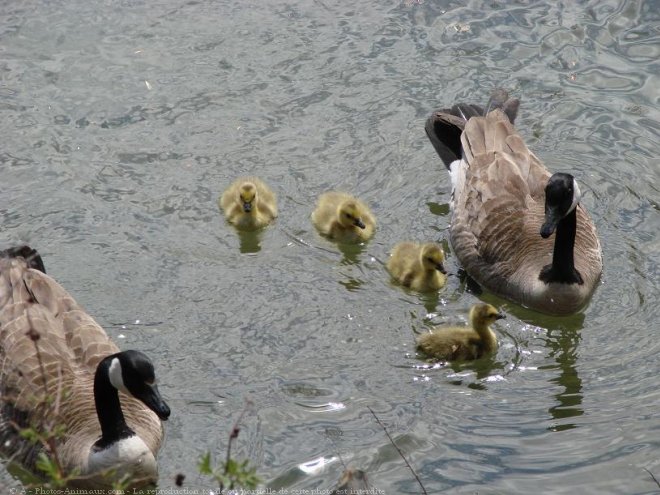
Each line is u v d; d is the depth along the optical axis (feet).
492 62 56.39
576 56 56.70
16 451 34.55
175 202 48.52
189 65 56.03
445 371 39.40
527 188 46.60
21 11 59.26
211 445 35.24
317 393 37.86
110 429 33.35
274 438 35.50
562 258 42.42
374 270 45.47
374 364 39.63
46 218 47.14
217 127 52.60
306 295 43.60
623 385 38.47
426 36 58.18
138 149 51.24
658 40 57.41
